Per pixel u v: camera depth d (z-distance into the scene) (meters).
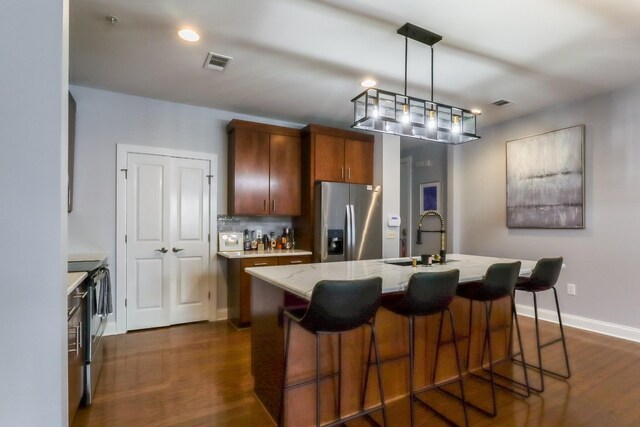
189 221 3.95
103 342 3.27
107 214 3.55
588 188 3.60
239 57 2.78
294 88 3.45
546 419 2.02
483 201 4.70
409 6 2.11
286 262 3.95
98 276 2.30
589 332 3.53
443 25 2.31
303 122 4.66
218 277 4.09
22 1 1.14
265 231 4.48
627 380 2.51
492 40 2.49
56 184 1.16
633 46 2.55
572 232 3.74
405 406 2.20
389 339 2.25
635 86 3.27
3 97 1.12
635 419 2.02
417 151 5.82
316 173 4.22
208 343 3.26
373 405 2.17
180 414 2.05
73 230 3.41
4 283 1.12
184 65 2.93
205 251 4.03
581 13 2.15
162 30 2.38
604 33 2.38
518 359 2.91
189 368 2.69
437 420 2.03
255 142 4.09
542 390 2.37
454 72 3.03
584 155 3.62
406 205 6.04
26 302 1.13
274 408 2.00
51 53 1.16
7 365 1.12
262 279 2.20
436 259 2.96
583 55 2.71
